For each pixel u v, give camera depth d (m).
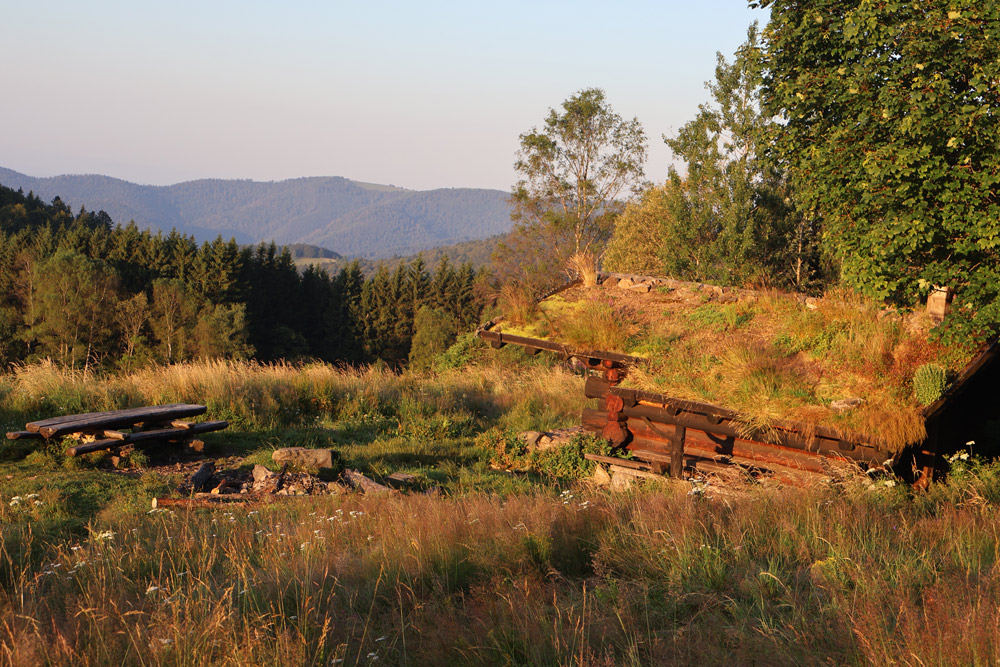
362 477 9.80
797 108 9.73
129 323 66.50
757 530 5.97
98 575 5.50
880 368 8.46
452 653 4.08
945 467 8.77
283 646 3.83
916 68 8.16
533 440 12.16
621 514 6.68
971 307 8.32
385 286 100.12
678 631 4.10
